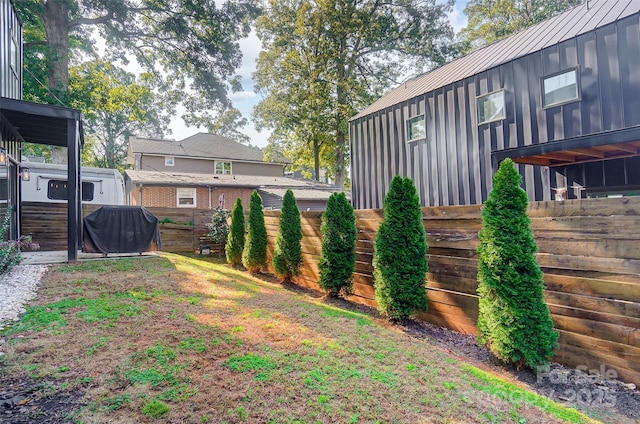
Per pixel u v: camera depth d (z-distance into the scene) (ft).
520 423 7.18
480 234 11.34
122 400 7.14
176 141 81.97
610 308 9.25
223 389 7.77
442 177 27.94
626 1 19.72
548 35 22.80
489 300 11.02
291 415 6.90
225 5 56.39
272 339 11.09
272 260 25.09
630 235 8.92
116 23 53.57
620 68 18.02
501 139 23.66
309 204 63.46
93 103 63.00
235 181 62.75
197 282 19.75
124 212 29.01
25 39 52.54
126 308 13.61
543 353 9.98
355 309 16.76
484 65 25.54
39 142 32.24
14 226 27.45
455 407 7.61
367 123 36.04
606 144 15.53
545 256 10.71
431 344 12.11
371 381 8.55
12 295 14.79
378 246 15.02
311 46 68.90
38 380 7.84
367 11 66.80
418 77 36.83
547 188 22.53
